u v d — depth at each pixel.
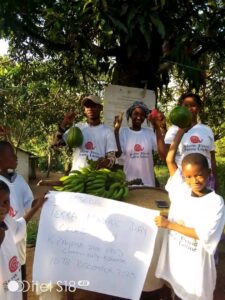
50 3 4.75
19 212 3.21
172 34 4.83
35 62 7.23
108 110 5.10
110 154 4.44
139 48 4.93
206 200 2.83
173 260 2.97
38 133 12.90
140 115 4.55
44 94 9.04
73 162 4.67
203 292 2.86
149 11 4.34
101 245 3.12
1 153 3.16
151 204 3.39
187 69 4.81
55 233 3.16
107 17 4.35
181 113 3.79
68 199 3.20
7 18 4.45
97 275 3.10
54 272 3.14
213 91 7.17
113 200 3.17
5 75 8.16
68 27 4.92
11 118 8.79
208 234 2.74
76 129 4.47
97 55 5.32
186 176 2.86
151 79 5.23
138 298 3.00
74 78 6.88
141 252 3.06
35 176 18.86
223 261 5.04
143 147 4.56
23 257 3.18
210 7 5.02
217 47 5.42
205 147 4.00
